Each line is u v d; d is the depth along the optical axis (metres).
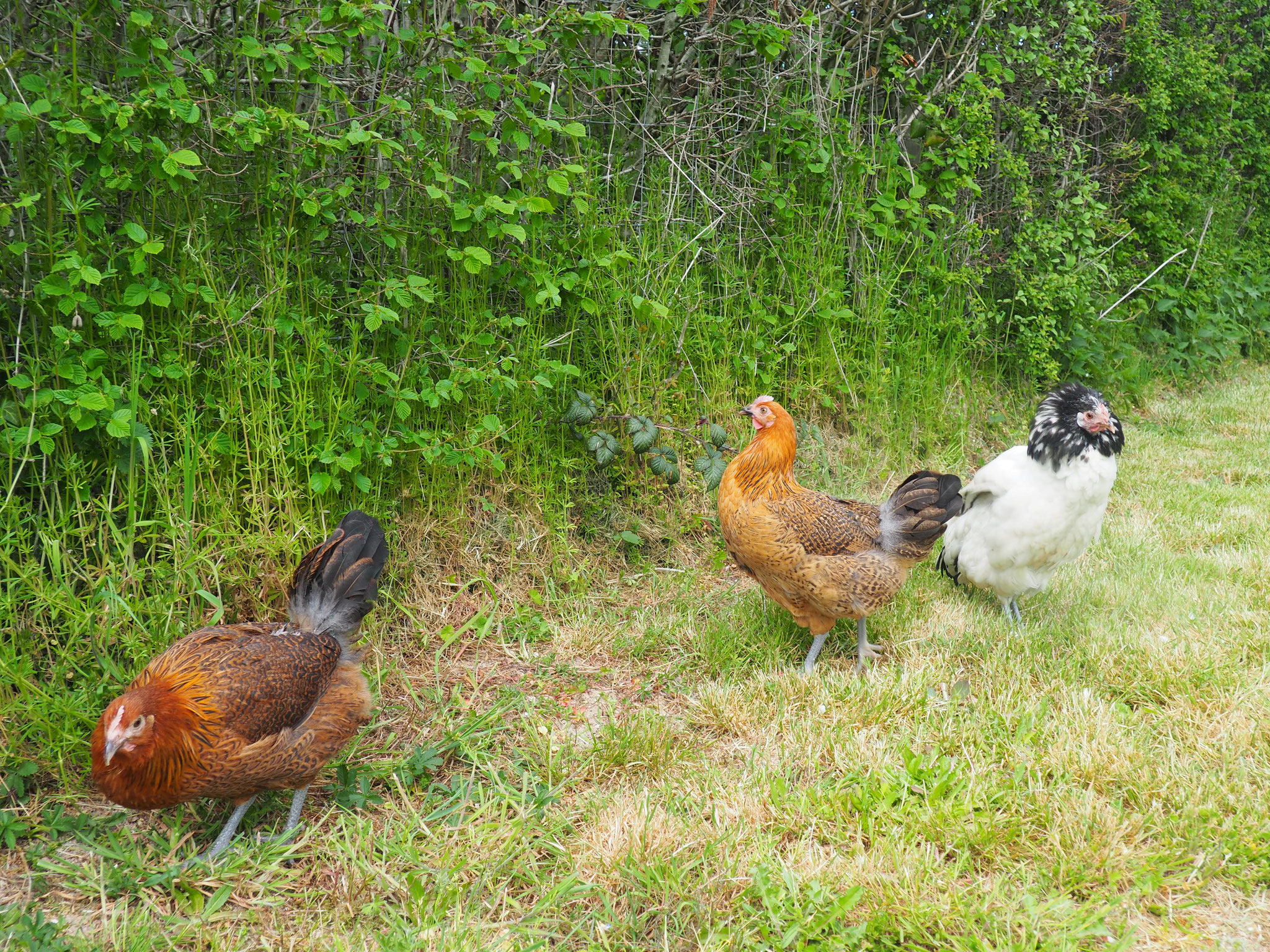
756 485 2.13
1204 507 2.82
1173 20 4.27
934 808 1.84
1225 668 2.10
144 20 1.87
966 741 1.97
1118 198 4.09
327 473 2.11
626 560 2.49
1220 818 1.82
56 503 1.93
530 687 2.13
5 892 1.73
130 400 1.91
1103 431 2.20
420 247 2.28
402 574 2.23
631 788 1.92
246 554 2.05
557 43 2.36
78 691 1.88
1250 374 4.48
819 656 2.25
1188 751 1.94
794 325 2.80
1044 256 3.38
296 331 2.09
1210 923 1.71
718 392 2.65
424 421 2.26
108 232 2.01
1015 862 1.79
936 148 3.07
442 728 2.01
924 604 2.39
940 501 2.18
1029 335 3.30
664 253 2.59
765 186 2.77
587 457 2.49
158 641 1.91
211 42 2.05
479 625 2.25
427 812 1.86
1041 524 2.24
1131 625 2.28
